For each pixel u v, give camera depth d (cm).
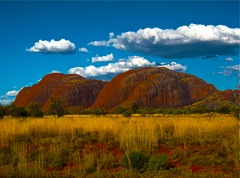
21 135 1898
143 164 1250
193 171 1245
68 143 1708
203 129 1964
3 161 1373
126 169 1213
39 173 1156
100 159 1379
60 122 2255
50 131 2019
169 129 2095
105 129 1986
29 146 1606
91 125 2098
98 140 1781
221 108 5912
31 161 1380
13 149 1533
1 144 1664
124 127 1970
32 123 2150
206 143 1681
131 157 1250
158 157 1284
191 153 1492
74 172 1195
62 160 1404
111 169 1290
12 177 1115
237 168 1216
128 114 5794
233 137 1714
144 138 1652
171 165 1331
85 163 1302
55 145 1619
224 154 1443
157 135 1783
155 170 1202
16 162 1361
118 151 1581
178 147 1608
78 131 2000
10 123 2283
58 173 1168
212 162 1322
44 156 1435
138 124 2039
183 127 1958
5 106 4444
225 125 2045
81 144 1703
